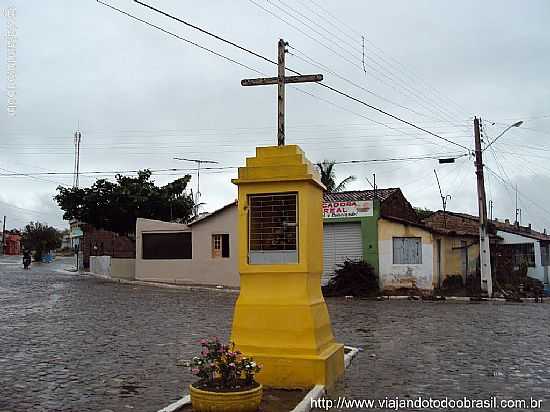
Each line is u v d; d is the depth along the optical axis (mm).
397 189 35312
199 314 18500
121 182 40656
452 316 19141
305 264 8883
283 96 10633
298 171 9016
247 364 7398
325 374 8477
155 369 10227
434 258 28547
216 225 31609
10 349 12086
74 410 7730
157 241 32906
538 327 16328
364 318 18422
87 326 15562
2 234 94625
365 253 28734
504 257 34500
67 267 53062
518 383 9375
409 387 9062
